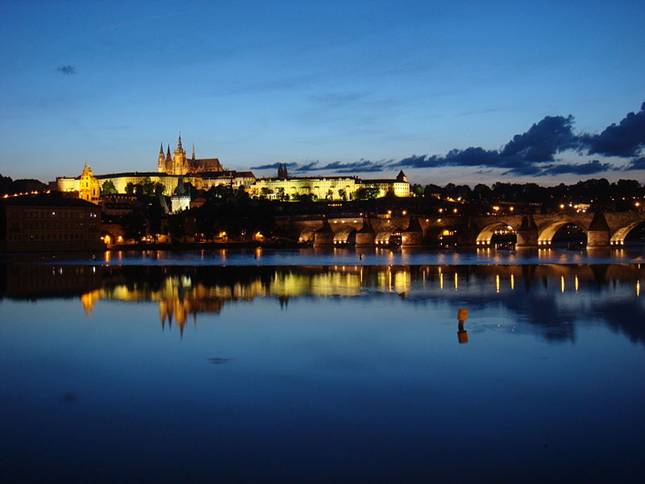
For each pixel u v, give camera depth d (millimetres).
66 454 42000
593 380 55875
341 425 46250
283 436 44469
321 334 76625
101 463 40719
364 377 57594
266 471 39625
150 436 44656
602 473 39125
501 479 38531
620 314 89250
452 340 72062
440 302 104188
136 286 136125
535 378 56531
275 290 126000
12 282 147250
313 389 54188
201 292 122812
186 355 66500
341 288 129000
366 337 74438
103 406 50594
